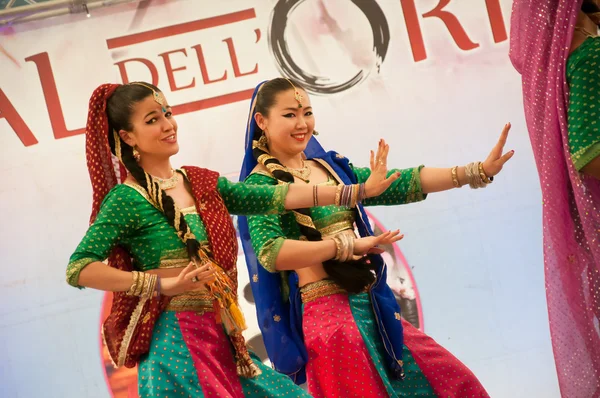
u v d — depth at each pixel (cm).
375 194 474
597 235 433
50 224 789
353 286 516
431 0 836
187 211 464
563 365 451
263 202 480
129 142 473
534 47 461
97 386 763
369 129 817
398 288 791
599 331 443
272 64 820
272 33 821
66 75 805
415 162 816
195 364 434
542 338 787
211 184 474
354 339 510
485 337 786
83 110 805
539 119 459
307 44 823
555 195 447
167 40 815
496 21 838
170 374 429
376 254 539
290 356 538
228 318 448
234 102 813
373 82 824
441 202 809
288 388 461
